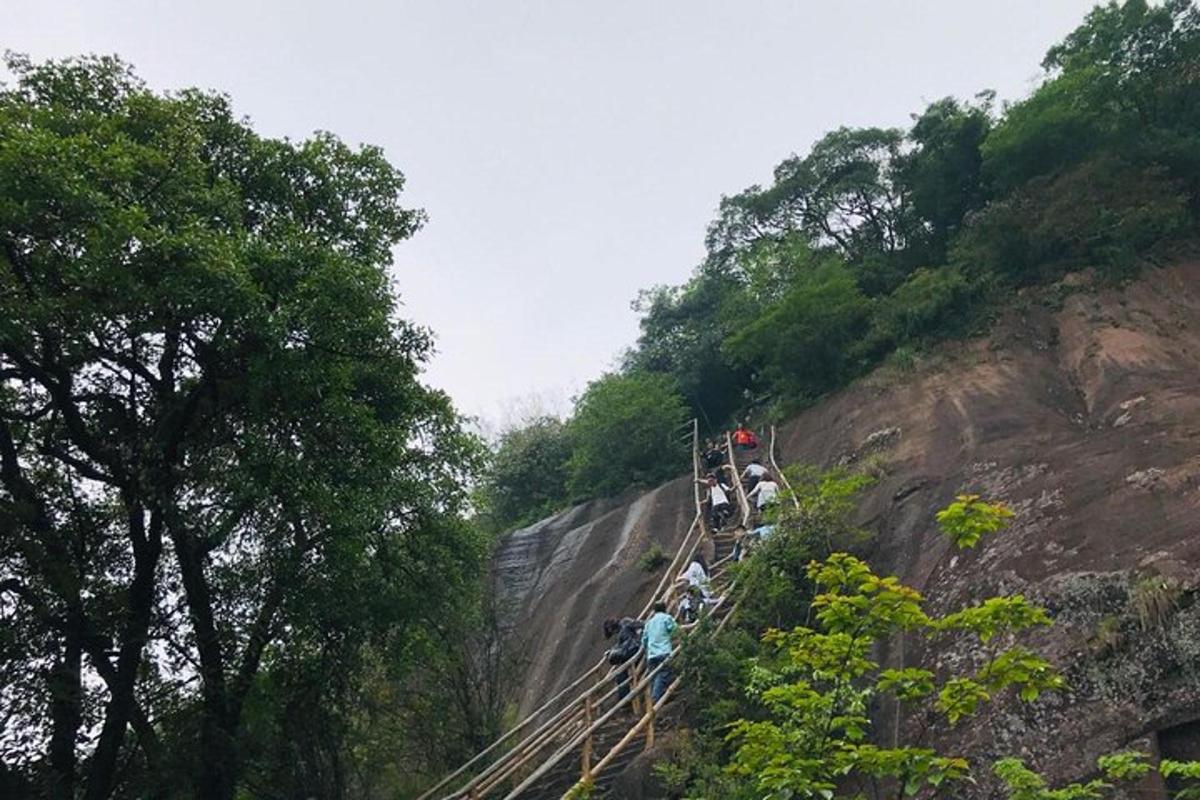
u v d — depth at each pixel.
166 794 10.65
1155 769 7.74
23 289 9.61
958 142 29.73
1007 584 10.73
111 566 11.63
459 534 13.66
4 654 9.98
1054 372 17.97
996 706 9.09
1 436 10.59
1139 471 11.47
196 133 11.34
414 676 15.12
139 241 9.56
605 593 22.64
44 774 9.85
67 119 10.48
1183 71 24.05
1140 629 8.82
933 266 28.62
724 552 19.41
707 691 11.06
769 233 36.38
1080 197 21.75
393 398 12.72
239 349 10.89
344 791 12.88
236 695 11.38
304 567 11.39
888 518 14.62
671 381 33.16
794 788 5.23
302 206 13.30
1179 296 18.98
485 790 10.94
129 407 11.51
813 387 25.31
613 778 10.55
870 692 5.53
